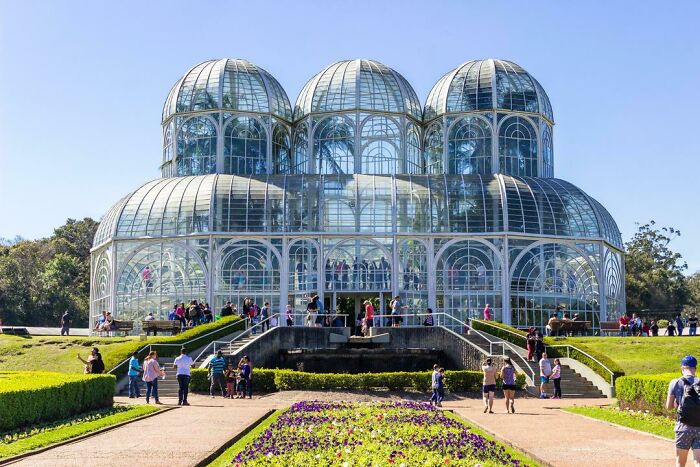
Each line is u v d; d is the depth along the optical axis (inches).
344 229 2583.7
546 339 2096.5
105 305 2716.5
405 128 2962.6
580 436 1069.8
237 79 2979.8
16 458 877.8
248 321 2234.3
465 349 1961.1
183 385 1492.4
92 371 1622.8
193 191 2667.3
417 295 2566.4
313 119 2972.4
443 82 3083.2
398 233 2583.7
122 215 2684.5
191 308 2321.6
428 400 1636.3
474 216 2613.2
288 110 3070.9
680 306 4490.7
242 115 2950.3
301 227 2588.6
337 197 2625.5
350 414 1198.9
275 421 1212.5
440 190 2657.5
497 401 1635.1
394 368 2012.8
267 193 2637.8
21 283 4303.6
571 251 2667.3
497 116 2957.7
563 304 2625.5
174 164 2955.2
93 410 1316.4
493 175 2768.2
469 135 2970.0
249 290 2564.0
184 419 1237.1
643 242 4685.0
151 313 2593.5
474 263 2591.0
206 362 1831.9
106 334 2495.1
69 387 1222.9
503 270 2578.7
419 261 2588.6
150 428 1129.4
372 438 967.0
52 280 4330.7
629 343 2144.4
